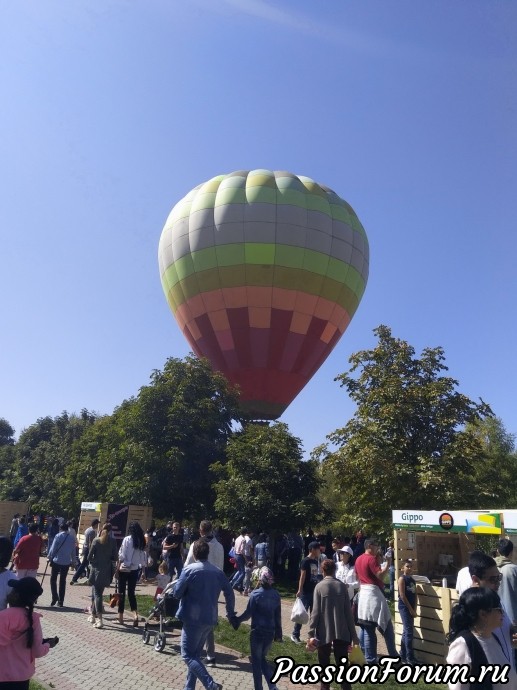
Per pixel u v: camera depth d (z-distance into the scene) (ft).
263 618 22.98
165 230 110.32
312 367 103.19
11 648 14.85
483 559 17.69
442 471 54.13
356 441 58.54
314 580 33.86
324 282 100.99
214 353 101.86
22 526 67.62
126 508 66.03
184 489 79.51
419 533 38.45
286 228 99.45
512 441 102.58
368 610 28.19
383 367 64.18
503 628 13.41
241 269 98.43
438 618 30.73
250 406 100.48
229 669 27.37
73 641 30.66
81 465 99.71
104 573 34.86
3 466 168.04
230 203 101.24
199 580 22.00
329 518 74.90
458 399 59.57
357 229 109.09
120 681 24.39
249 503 69.62
